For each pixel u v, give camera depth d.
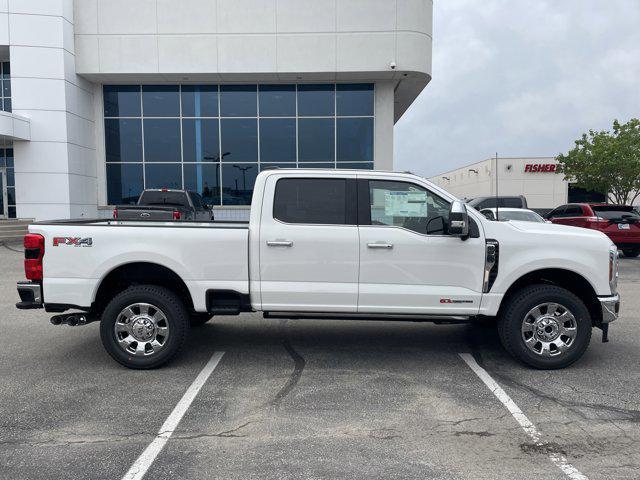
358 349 6.09
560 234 5.27
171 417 4.16
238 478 3.25
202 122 21.16
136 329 5.28
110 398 4.55
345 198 5.29
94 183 21.47
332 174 5.29
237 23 19.50
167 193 15.30
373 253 5.20
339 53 19.41
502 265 5.20
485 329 7.03
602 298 5.26
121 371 5.28
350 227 5.23
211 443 3.72
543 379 5.04
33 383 4.93
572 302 5.21
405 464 3.43
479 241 5.19
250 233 5.23
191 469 3.36
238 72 19.66
